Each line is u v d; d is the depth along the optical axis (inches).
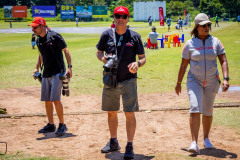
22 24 2878.9
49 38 220.4
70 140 212.7
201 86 184.7
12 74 501.7
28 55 750.5
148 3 3380.9
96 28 2134.6
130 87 177.2
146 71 518.0
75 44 1040.8
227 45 842.8
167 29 1745.8
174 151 185.5
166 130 234.1
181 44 943.7
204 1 4205.2
